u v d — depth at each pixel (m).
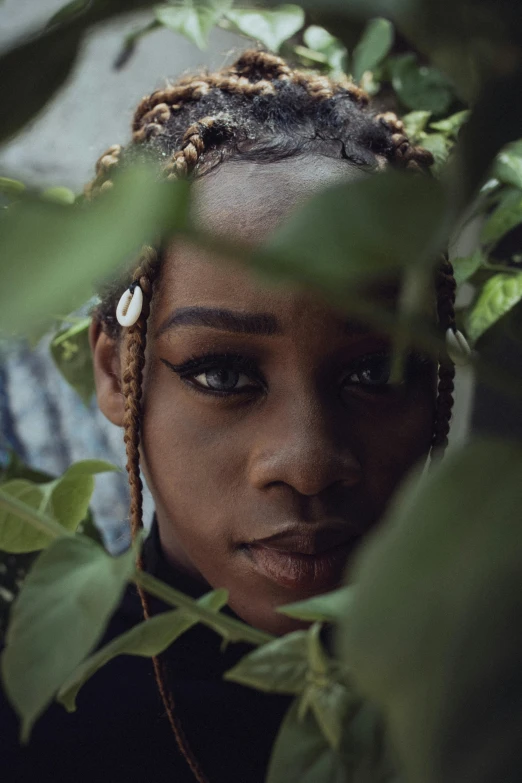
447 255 0.52
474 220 0.75
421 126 0.76
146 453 0.55
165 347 0.52
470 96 0.18
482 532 0.15
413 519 0.16
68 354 0.79
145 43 1.23
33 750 0.60
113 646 0.29
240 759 0.59
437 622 0.15
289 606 0.27
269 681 0.28
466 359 0.16
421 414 0.54
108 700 0.61
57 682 0.21
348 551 0.52
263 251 0.14
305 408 0.50
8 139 0.15
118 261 0.13
